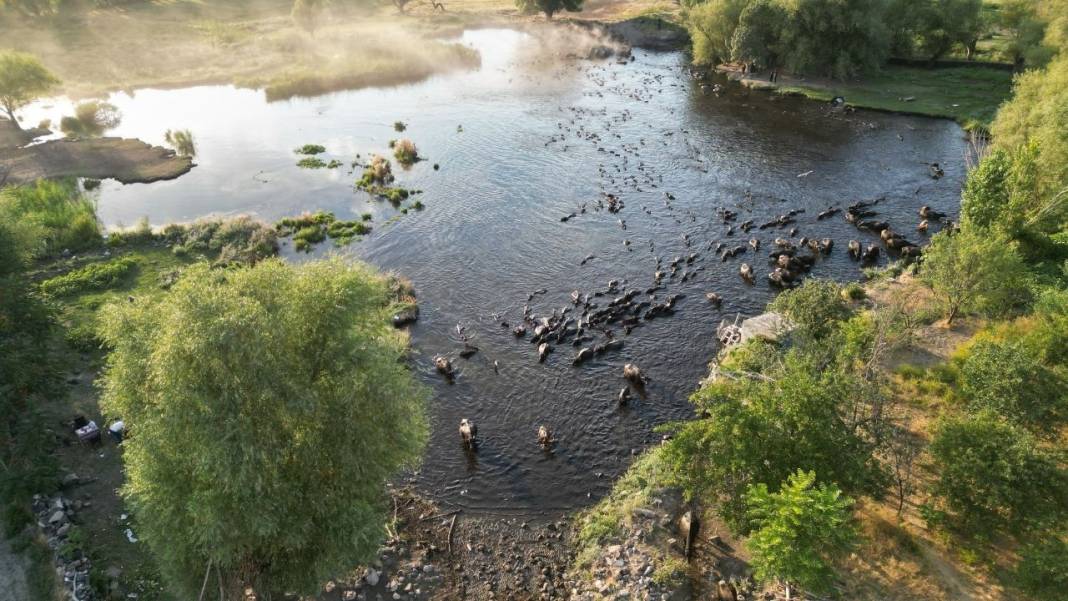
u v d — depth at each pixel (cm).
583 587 3297
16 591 3142
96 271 5975
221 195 7850
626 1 18700
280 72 12575
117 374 2725
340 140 9569
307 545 2794
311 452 2688
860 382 3328
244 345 2481
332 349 2755
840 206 7262
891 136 9125
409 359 5019
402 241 6800
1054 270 5362
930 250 5269
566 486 3972
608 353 5075
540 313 5569
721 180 7919
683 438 3109
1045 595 2659
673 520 3562
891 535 3219
